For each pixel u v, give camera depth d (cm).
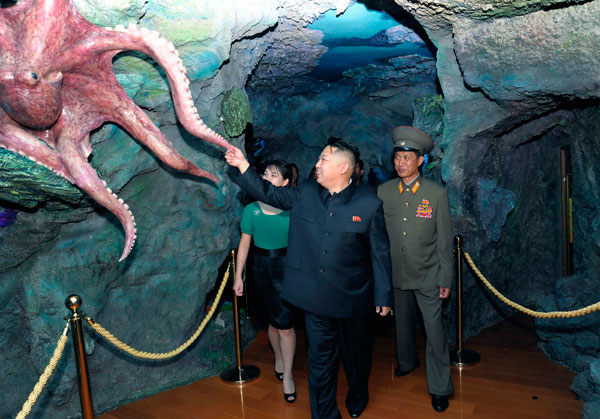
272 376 398
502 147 474
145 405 367
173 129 380
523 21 337
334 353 297
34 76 244
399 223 342
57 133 279
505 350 435
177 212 398
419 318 492
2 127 259
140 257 387
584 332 399
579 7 313
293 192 297
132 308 387
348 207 284
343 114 711
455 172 438
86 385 265
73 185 297
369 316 305
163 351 399
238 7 353
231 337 455
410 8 357
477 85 377
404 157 336
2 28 239
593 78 324
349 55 523
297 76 602
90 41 256
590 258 404
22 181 279
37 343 352
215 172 405
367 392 329
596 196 408
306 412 341
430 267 337
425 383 375
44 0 237
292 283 291
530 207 530
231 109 395
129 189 370
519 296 532
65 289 353
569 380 374
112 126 328
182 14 324
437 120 504
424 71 581
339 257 282
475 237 461
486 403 344
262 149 782
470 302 470
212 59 352
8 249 335
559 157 515
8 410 345
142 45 260
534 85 349
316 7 397
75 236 360
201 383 397
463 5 331
